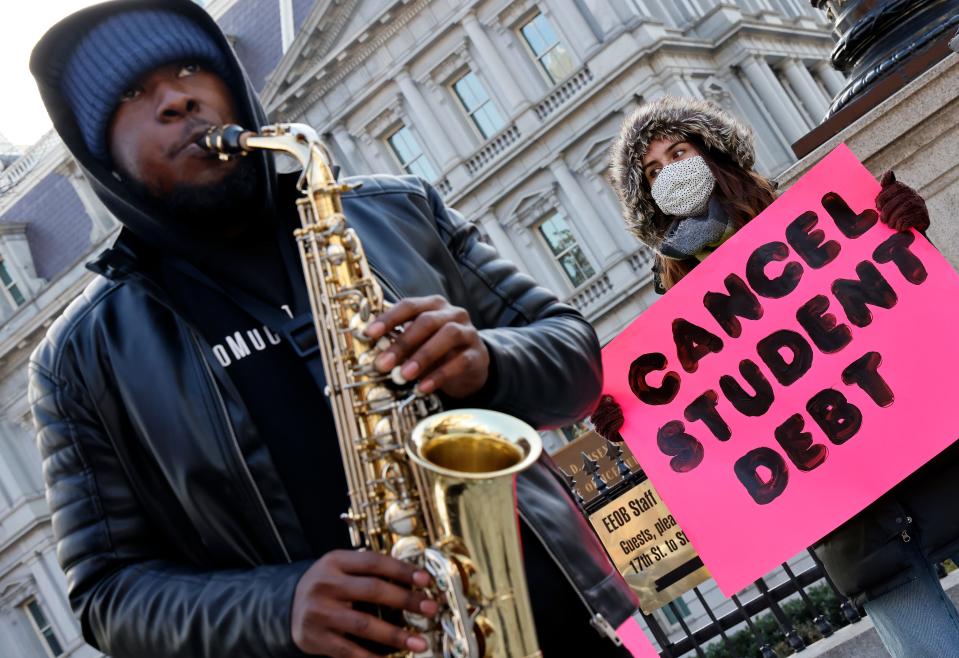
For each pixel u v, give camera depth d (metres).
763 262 3.27
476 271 2.10
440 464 1.61
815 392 3.15
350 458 1.71
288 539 1.78
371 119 26.95
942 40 3.86
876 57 4.06
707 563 3.22
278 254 1.95
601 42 24.36
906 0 3.97
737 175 3.38
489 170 25.39
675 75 24.39
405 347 1.58
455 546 1.52
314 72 26.72
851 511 3.04
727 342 3.28
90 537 1.80
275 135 1.81
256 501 1.78
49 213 30.89
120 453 1.84
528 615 1.53
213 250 1.90
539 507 1.84
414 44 25.81
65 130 1.89
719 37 26.48
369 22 25.89
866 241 3.20
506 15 25.28
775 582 18.06
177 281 1.93
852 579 3.08
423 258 2.00
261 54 29.53
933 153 3.73
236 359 1.86
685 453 3.29
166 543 1.87
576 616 1.82
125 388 1.83
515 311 2.06
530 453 1.54
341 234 1.78
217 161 1.83
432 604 1.51
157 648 1.68
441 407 1.68
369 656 1.53
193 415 1.80
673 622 19.50
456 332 1.58
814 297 3.20
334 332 1.75
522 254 25.62
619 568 4.27
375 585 1.52
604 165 24.53
